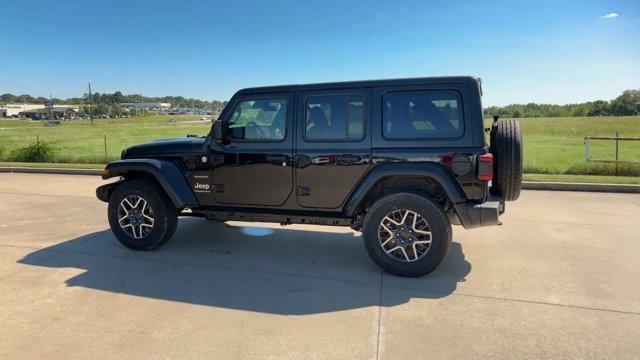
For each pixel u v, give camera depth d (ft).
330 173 14.74
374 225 14.25
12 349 9.98
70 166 43.27
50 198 28.30
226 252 17.10
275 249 17.48
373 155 14.17
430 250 13.82
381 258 14.32
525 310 11.84
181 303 12.42
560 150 62.44
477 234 19.35
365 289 13.38
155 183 17.13
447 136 13.61
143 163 16.42
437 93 13.73
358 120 14.43
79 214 23.72
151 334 10.65
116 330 10.85
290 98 15.11
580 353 9.72
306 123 14.98
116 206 17.11
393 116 14.11
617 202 25.73
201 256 16.60
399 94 14.06
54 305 12.28
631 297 12.59
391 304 12.29
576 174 36.40
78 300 12.62
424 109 13.85
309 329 10.87
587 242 17.94
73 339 10.43
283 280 14.16
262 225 21.21
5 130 175.52
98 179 36.91
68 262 15.92
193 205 16.52
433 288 13.41
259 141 15.57
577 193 28.73
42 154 51.31
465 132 13.44
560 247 17.34
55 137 123.44
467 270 14.90
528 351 9.81
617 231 19.51
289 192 15.40
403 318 11.43
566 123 140.77
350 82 14.55
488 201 13.85
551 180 31.42
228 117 15.93
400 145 13.99
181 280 14.17
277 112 15.39
